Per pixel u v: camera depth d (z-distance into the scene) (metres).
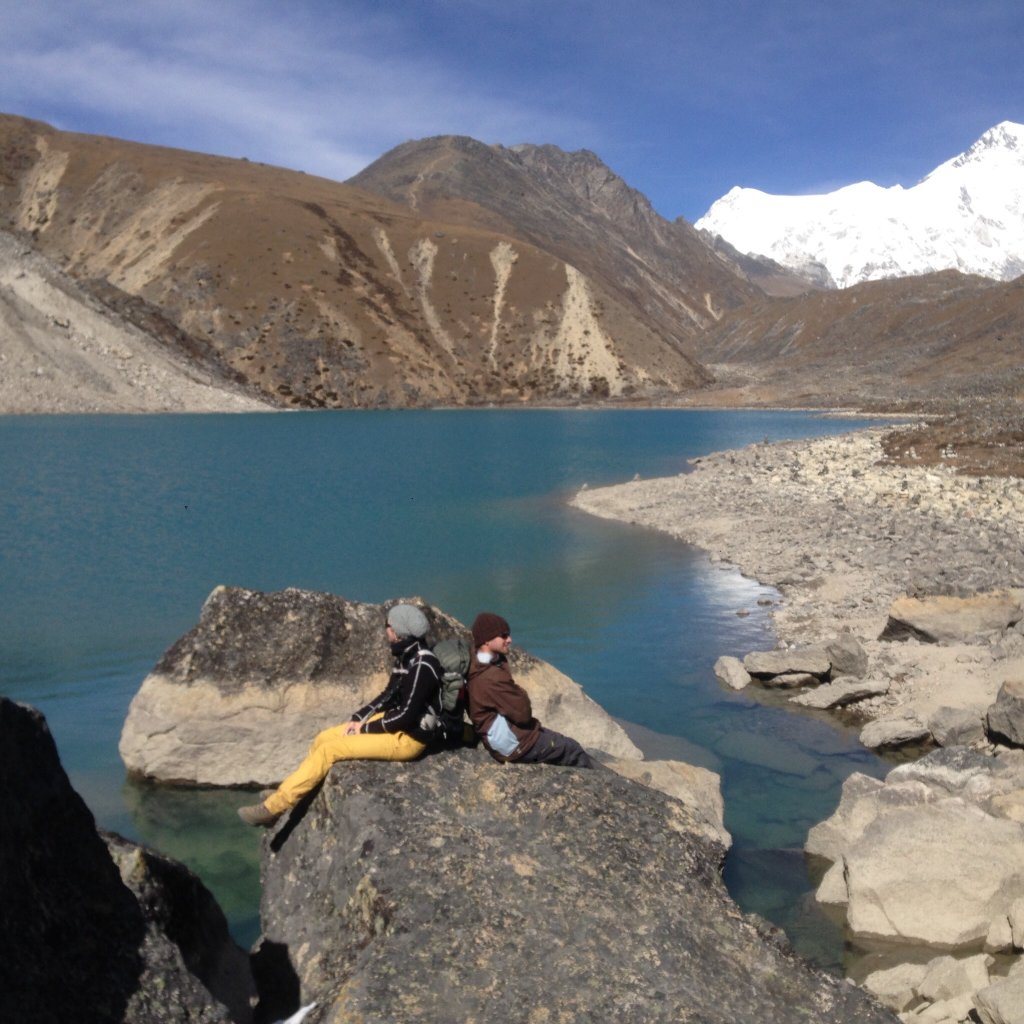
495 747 6.12
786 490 32.91
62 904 4.16
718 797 9.45
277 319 123.00
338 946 5.19
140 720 10.26
